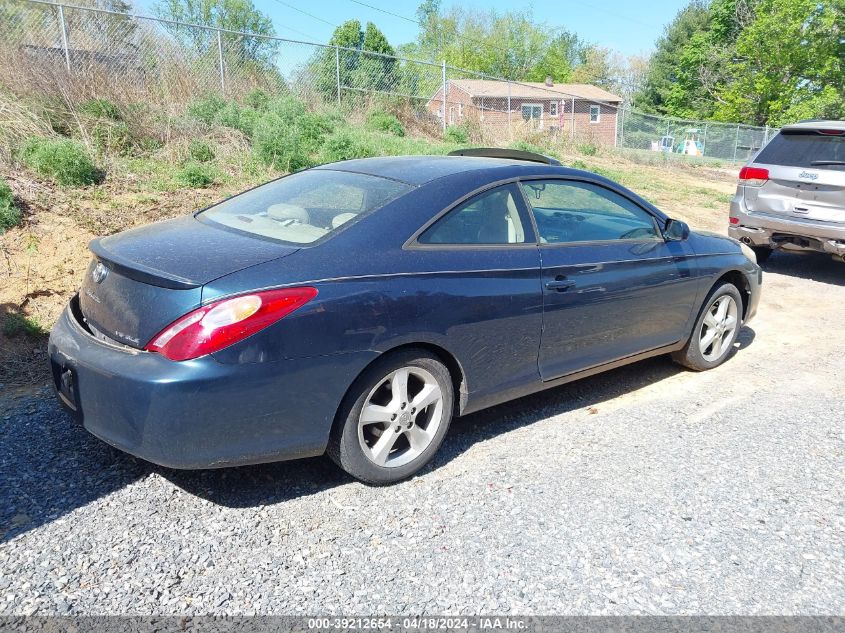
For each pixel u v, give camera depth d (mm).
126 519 2949
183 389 2672
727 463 3703
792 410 4457
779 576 2781
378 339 3068
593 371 4266
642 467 3629
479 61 61156
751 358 5500
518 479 3457
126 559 2693
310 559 2762
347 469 3203
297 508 3113
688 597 2639
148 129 8906
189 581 2598
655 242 4527
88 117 8531
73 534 2824
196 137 9250
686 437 4012
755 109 38750
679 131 31297
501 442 3871
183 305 2748
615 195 4410
